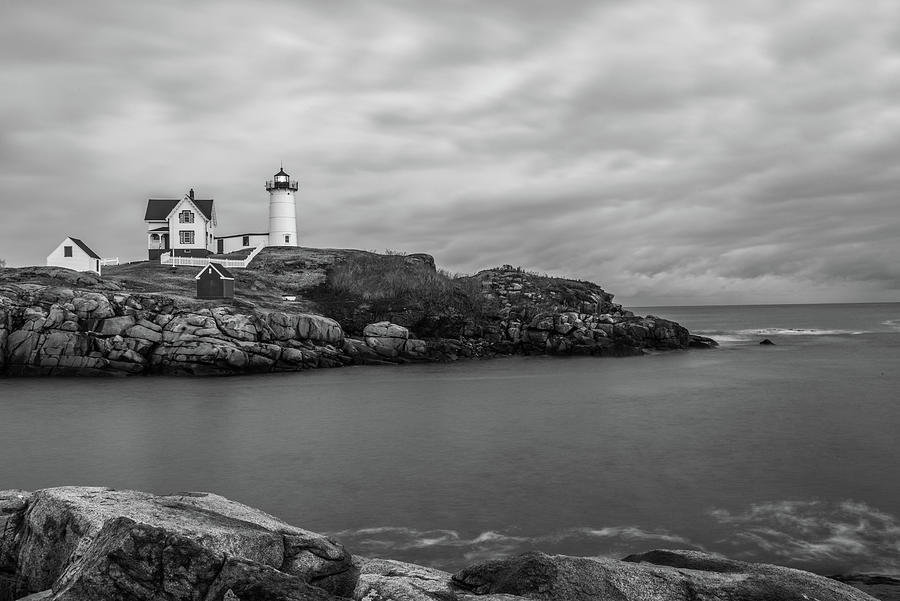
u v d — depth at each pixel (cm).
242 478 2573
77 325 5572
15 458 2866
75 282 6581
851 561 1717
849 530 1941
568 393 4722
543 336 7638
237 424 3612
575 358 7281
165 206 9369
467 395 4647
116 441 3188
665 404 4212
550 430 3428
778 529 1956
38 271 6631
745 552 1792
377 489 2420
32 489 2441
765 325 16225
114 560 810
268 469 2695
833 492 2300
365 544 1902
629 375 5766
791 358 7225
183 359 5634
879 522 2003
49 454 2936
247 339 5912
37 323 5478
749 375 5700
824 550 1795
